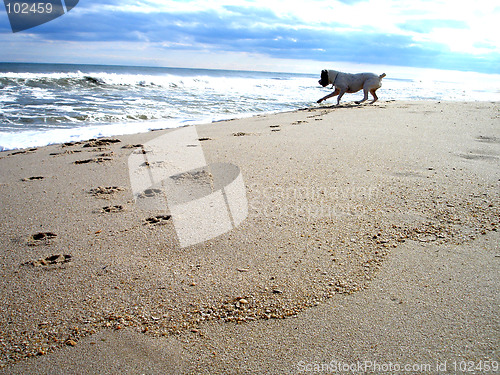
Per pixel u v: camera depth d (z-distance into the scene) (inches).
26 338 60.5
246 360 55.1
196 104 406.6
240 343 58.6
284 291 70.9
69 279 76.3
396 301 66.9
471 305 64.8
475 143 182.4
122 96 436.8
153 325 63.0
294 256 83.3
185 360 55.6
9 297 70.5
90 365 55.1
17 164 164.9
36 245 90.7
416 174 135.6
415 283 72.0
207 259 83.0
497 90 773.3
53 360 56.1
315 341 58.3
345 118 281.0
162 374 53.3
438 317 62.3
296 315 64.5
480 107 339.3
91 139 221.5
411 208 105.8
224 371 53.3
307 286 72.3
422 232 91.8
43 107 329.1
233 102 439.2
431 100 462.3
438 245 85.5
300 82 906.1
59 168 157.4
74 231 97.7
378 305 66.1
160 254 85.4
